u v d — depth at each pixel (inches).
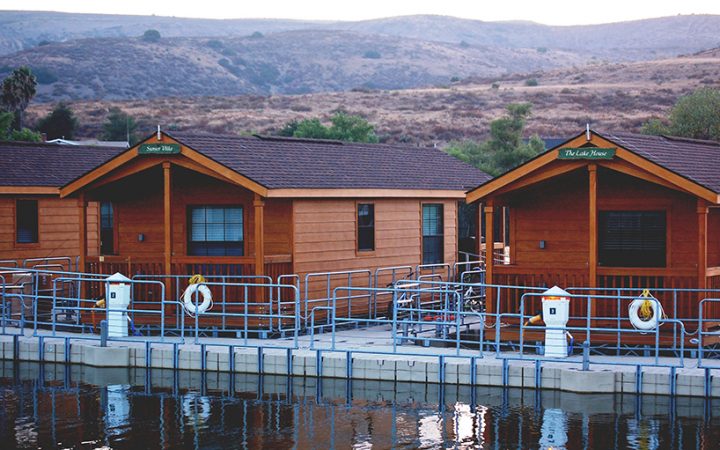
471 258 1157.1
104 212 1023.6
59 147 1210.0
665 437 619.2
